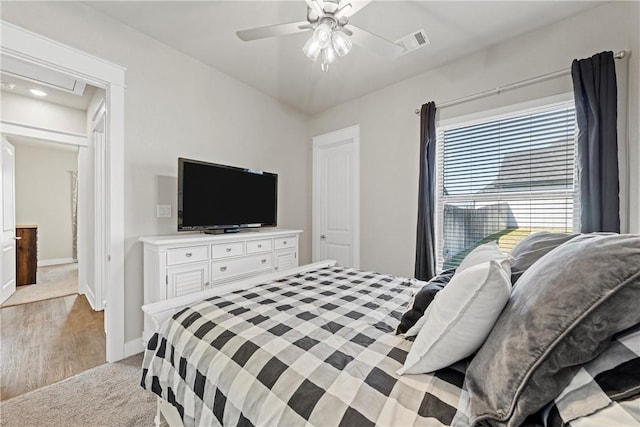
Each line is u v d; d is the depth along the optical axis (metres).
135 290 2.27
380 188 3.18
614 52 1.84
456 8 1.96
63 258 6.02
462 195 2.65
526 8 1.95
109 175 2.13
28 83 2.92
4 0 1.68
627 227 1.79
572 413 0.57
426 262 2.66
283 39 2.37
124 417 1.52
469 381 0.73
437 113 2.72
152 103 2.36
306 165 3.96
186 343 1.11
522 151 2.31
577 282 0.62
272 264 2.94
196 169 2.50
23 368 2.00
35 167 5.71
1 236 3.38
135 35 2.25
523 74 2.23
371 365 0.87
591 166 1.82
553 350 0.60
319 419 0.69
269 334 1.05
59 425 1.46
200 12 2.05
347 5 1.47
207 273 2.38
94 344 2.38
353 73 2.86
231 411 0.84
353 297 1.51
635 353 0.56
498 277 0.75
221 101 2.88
